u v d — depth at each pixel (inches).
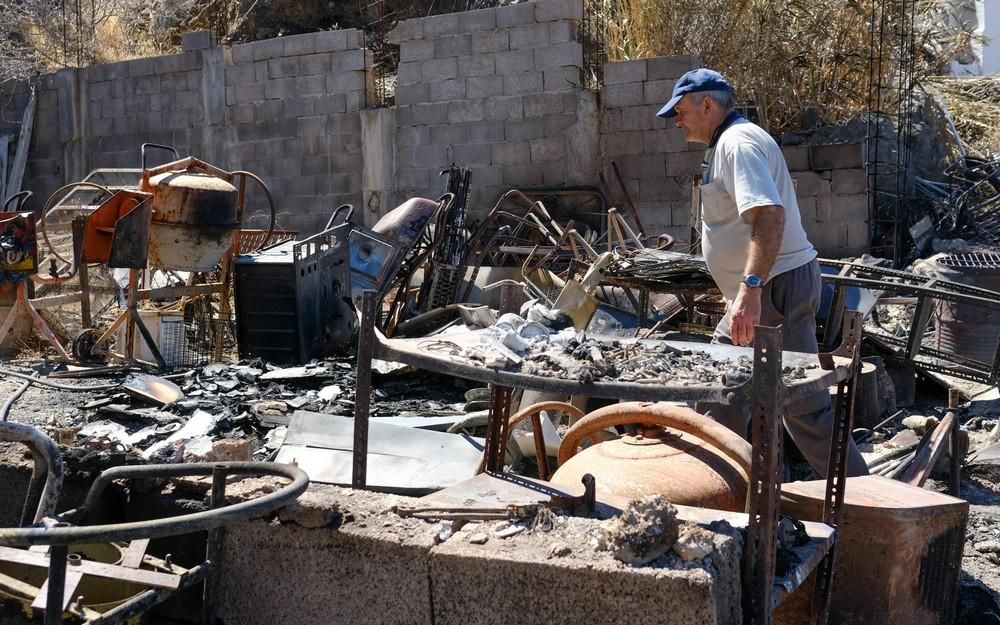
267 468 95.3
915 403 270.8
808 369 103.4
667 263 231.6
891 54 468.1
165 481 114.8
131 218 276.2
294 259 292.5
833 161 413.4
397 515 96.7
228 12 655.8
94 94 558.9
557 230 386.3
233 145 523.8
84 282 297.4
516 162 464.1
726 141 148.1
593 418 125.3
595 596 82.0
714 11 466.9
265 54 512.1
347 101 498.3
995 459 208.1
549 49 453.7
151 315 300.5
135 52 639.1
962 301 240.1
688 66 432.8
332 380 265.1
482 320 292.5
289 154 512.4
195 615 105.6
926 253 417.1
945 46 524.7
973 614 135.1
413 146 483.5
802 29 469.1
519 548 87.4
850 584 114.2
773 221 140.5
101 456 117.6
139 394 237.8
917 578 117.2
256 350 298.2
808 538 102.9
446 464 157.6
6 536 76.1
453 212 374.9
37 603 87.3
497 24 461.4
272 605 97.5
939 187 442.9
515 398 213.6
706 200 156.3
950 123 466.0
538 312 234.1
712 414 151.3
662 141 438.3
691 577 78.9
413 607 90.6
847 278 245.6
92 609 98.0
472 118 470.6
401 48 481.7
